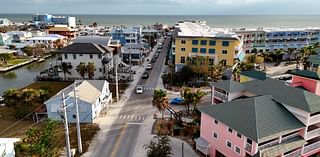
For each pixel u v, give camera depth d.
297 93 30.06
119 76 66.75
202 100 50.00
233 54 67.56
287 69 79.12
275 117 27.27
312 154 30.14
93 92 43.00
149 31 150.00
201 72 61.09
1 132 36.94
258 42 107.50
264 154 24.78
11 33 123.31
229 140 28.06
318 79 37.22
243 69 65.75
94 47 65.06
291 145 26.58
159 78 66.31
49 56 99.81
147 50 104.12
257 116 26.69
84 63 61.91
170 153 30.38
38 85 60.03
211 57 68.38
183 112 44.22
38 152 27.80
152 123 40.38
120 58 80.69
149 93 54.56
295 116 28.31
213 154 30.95
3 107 46.09
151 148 29.81
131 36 113.69
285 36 110.50
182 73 61.47
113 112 44.53
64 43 123.94
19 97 40.88
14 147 30.12
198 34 71.88
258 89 35.75
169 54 91.75
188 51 69.62
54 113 39.81
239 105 29.08
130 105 47.78
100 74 64.88
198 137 34.00
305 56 77.50
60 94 41.44
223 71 64.38
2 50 95.94
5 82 65.50
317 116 27.77
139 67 78.56
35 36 127.19
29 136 29.64
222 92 39.38
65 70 63.06
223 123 28.02
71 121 40.19
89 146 33.84
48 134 30.09
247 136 25.00
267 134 25.00
